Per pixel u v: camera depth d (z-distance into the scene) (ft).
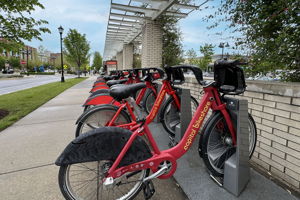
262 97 5.66
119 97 5.25
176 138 7.73
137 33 26.18
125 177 4.38
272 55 6.23
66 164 4.00
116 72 17.24
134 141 4.34
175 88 7.82
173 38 20.77
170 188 5.29
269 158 5.57
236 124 4.91
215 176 5.43
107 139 4.16
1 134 9.56
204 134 5.08
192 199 4.71
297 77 6.15
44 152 7.54
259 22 6.54
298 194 4.74
